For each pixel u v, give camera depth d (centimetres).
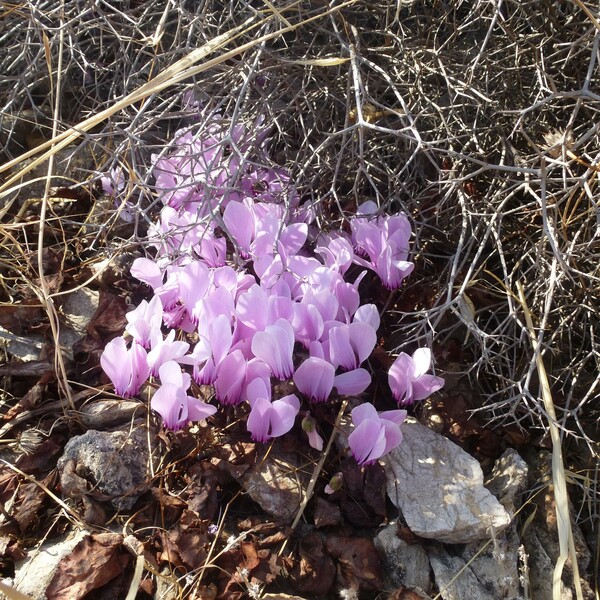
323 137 34
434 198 32
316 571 24
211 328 26
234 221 30
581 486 27
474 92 29
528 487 28
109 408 27
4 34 37
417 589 23
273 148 35
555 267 26
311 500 25
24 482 25
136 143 29
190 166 31
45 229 33
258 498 25
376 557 24
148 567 23
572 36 34
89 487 25
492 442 28
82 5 37
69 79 38
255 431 25
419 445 27
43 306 30
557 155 30
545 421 29
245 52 32
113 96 36
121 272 32
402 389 27
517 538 25
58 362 28
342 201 33
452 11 36
